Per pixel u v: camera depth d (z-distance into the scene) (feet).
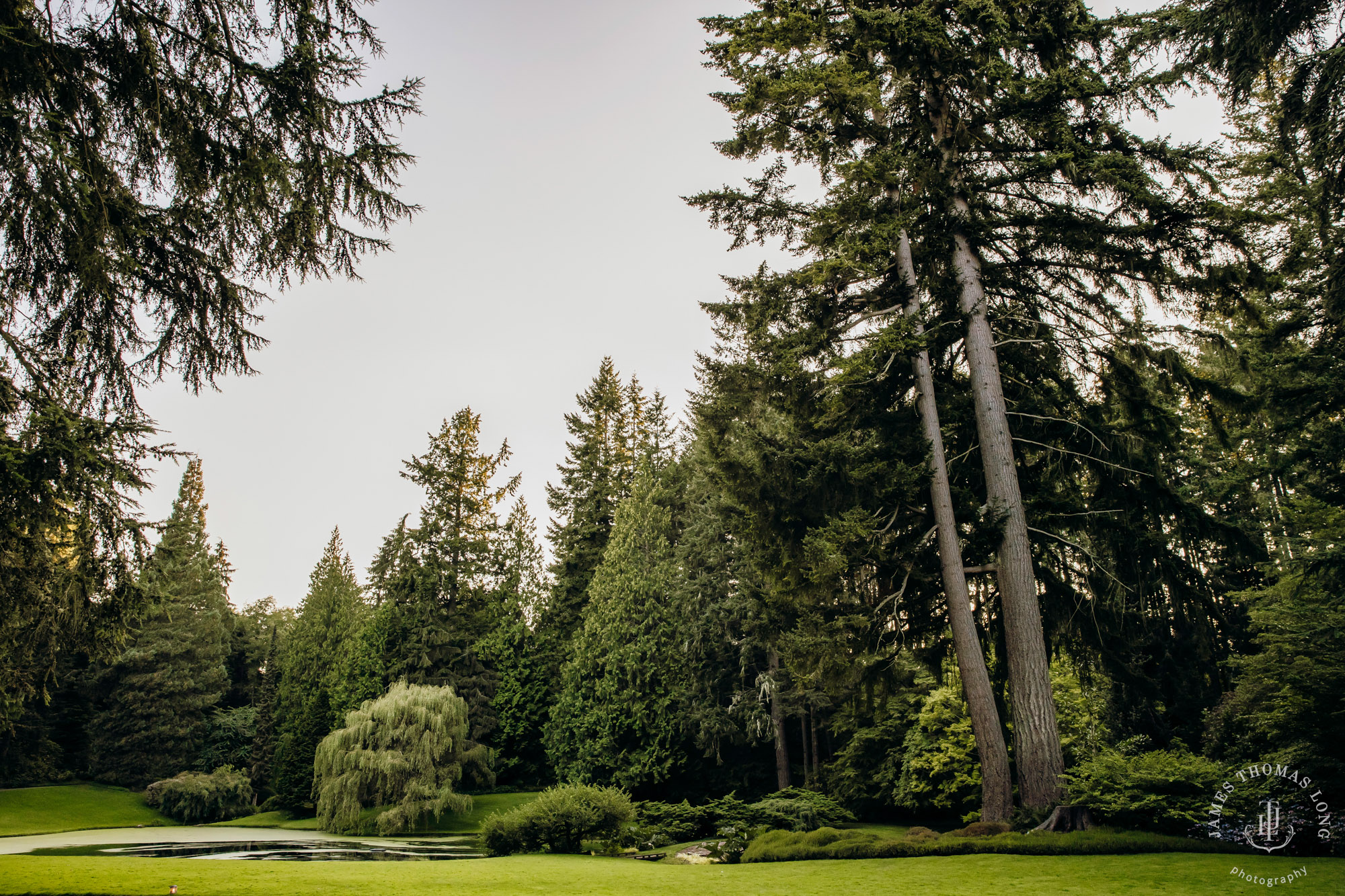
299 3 23.77
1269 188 53.78
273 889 29.55
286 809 126.72
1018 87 46.01
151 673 152.15
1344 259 39.06
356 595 190.19
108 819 124.98
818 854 41.96
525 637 138.92
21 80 20.95
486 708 134.41
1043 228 48.16
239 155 24.43
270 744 155.33
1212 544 50.70
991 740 43.29
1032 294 51.67
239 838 91.40
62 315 25.55
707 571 107.45
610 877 35.94
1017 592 44.32
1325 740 39.24
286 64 23.76
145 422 26.13
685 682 101.40
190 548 163.94
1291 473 48.78
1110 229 44.75
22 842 83.92
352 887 30.73
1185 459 66.28
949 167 49.14
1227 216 41.16
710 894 28.73
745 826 61.16
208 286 27.37
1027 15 47.91
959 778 68.64
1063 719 63.87
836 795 83.46
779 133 49.19
